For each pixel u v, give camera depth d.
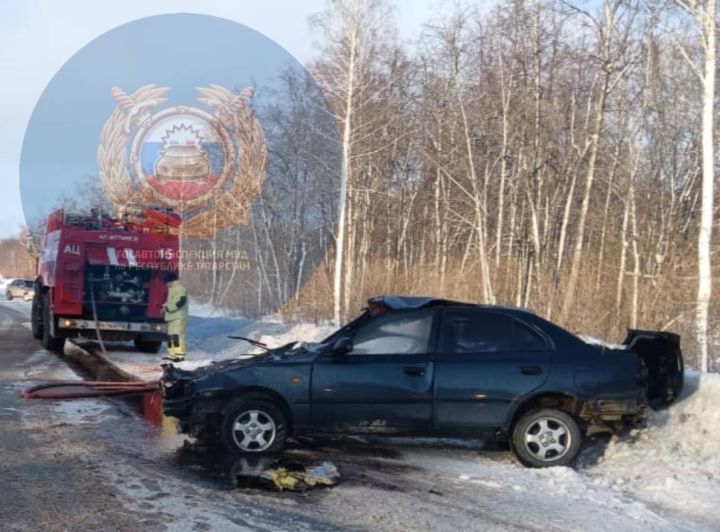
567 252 26.94
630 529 5.79
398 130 29.73
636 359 7.90
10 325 25.73
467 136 23.66
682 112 23.58
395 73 26.44
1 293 56.88
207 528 5.55
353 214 29.55
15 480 6.67
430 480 7.04
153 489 6.50
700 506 6.43
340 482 6.89
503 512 6.14
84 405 10.38
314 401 7.68
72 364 15.16
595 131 20.70
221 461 7.46
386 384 7.68
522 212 26.41
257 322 22.77
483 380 7.68
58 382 12.20
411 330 7.93
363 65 24.44
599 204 25.61
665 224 24.09
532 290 22.39
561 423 7.67
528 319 8.01
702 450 7.98
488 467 7.57
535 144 23.30
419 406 7.67
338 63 23.77
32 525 5.54
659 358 9.12
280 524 5.71
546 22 22.80
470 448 8.38
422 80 27.31
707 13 13.52
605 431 7.83
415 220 33.44
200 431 7.81
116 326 16.86
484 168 27.36
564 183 24.81
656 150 25.08
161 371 14.29
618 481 7.27
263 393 7.73
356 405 7.68
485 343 7.88
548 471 7.38
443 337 7.88
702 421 8.41
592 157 20.52
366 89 24.70
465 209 29.31
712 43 13.48
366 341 7.89
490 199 29.03
